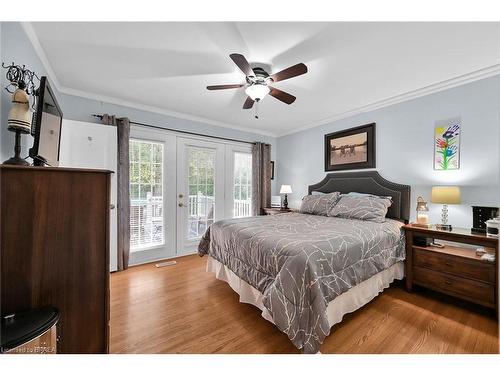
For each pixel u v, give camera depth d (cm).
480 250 208
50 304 105
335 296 156
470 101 235
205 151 402
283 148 486
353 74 234
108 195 121
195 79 250
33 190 101
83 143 267
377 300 218
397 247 234
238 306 209
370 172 326
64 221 108
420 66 217
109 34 173
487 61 208
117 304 212
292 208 450
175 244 365
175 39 179
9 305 96
